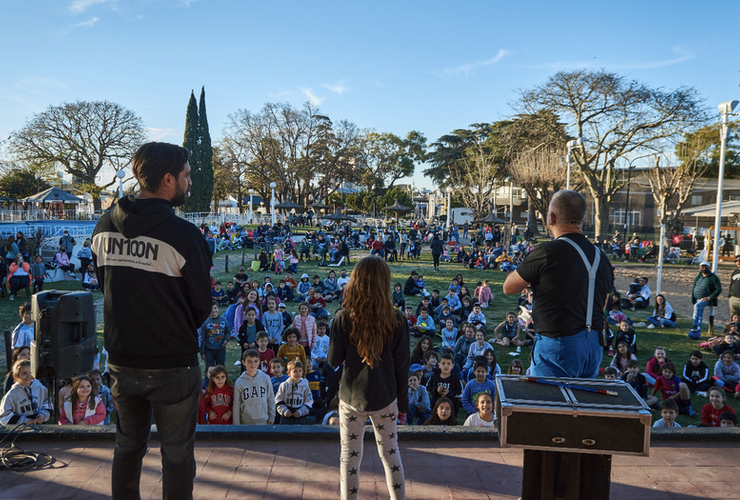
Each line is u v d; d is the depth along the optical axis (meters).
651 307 16.41
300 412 6.20
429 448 3.21
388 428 2.34
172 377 1.92
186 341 1.95
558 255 2.42
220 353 8.82
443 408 5.56
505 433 1.99
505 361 10.72
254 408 5.57
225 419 5.70
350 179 62.56
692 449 3.19
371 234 35.28
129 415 2.02
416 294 18.09
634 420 1.91
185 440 2.00
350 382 2.30
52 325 2.72
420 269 25.00
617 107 35.16
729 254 29.19
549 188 42.16
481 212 49.69
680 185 33.00
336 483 2.76
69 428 3.27
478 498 2.62
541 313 2.49
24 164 47.47
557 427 1.95
